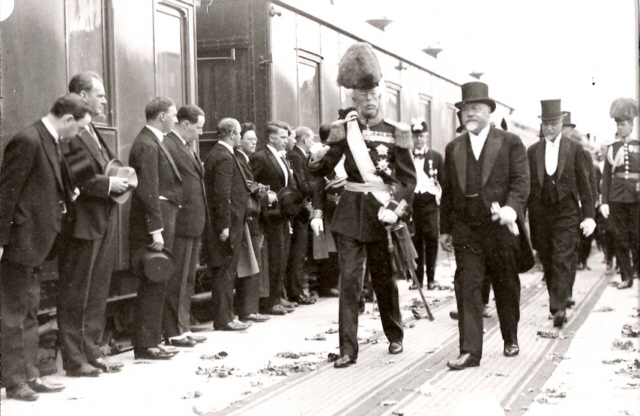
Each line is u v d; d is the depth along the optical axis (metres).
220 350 7.50
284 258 9.81
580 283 12.91
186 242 7.71
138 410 5.33
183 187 7.71
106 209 6.29
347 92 13.28
